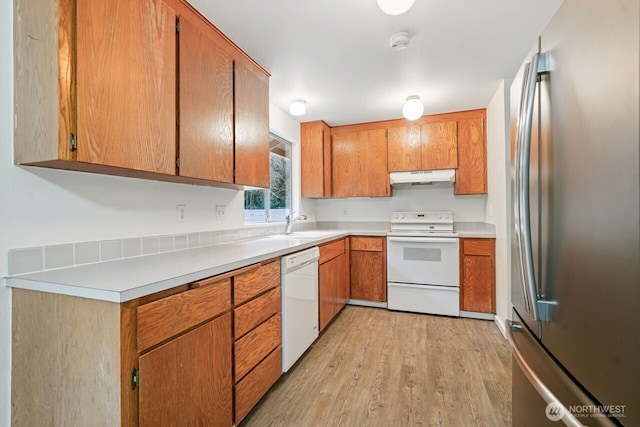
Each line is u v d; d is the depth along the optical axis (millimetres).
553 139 869
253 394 1596
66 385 1012
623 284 593
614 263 618
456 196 3680
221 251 1808
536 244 968
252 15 1645
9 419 1113
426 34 1838
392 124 3605
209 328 1289
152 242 1689
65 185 1292
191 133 1583
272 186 3326
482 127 3248
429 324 2938
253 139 2133
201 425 1231
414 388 1867
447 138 3373
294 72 2338
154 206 1721
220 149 1803
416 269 3258
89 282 1011
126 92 1232
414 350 2381
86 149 1087
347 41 1912
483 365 2139
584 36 724
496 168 2830
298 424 1560
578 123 746
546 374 900
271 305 1810
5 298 1112
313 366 2145
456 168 3350
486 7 1588
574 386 751
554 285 861
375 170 3678
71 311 1000
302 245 2217
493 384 1904
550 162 884
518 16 1663
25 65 1092
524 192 992
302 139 3719
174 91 1479
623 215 595
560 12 842
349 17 1672
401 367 2121
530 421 1047
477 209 3588
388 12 1446
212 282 1303
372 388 1871
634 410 564
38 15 1060
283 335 1939
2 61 1112
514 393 1235
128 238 1557
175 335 1120
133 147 1264
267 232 2879
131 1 1257
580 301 735
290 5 1567
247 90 2074
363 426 1544
